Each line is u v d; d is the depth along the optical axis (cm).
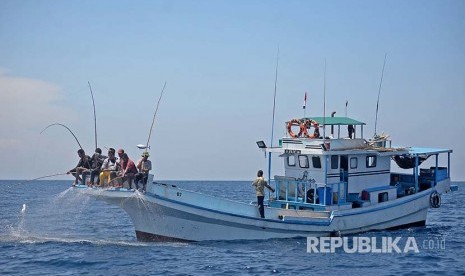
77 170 2684
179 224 2731
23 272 2250
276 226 2880
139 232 2784
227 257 2528
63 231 3400
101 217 4347
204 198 2795
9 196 7294
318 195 3081
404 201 3391
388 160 3388
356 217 3127
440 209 5575
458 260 2581
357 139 3203
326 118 3127
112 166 2683
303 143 3094
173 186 2728
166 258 2483
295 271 2306
